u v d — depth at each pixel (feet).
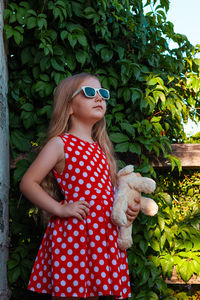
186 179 8.36
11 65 7.47
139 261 7.35
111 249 5.12
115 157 7.29
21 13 6.97
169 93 7.78
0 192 5.97
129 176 5.96
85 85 5.84
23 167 7.14
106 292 4.79
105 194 5.41
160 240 7.55
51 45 6.93
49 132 5.96
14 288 7.11
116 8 7.55
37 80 7.29
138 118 7.76
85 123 5.85
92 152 5.64
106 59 7.51
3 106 6.41
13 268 6.81
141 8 8.34
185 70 8.86
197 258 7.68
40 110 7.18
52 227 5.27
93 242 5.01
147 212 5.91
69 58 7.30
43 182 6.05
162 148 7.44
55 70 7.17
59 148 5.35
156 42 8.21
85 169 5.37
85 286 4.81
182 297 8.12
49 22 7.30
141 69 7.67
